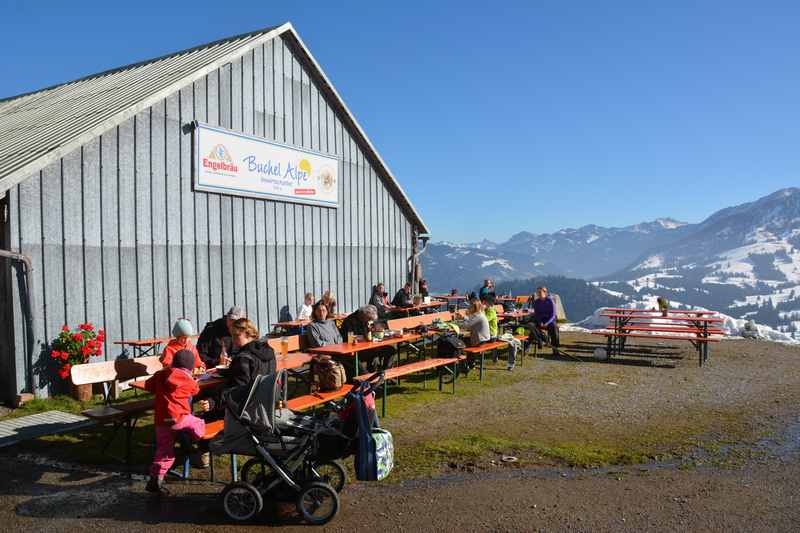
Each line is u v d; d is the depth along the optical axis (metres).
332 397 7.31
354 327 10.48
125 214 11.02
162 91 11.66
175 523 4.93
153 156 11.64
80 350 9.52
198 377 6.94
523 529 4.75
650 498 5.38
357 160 18.41
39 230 9.54
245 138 13.91
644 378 11.43
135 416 6.43
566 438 7.37
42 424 7.91
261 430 5.13
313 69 16.34
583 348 15.43
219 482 5.87
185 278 12.34
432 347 13.87
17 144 10.89
